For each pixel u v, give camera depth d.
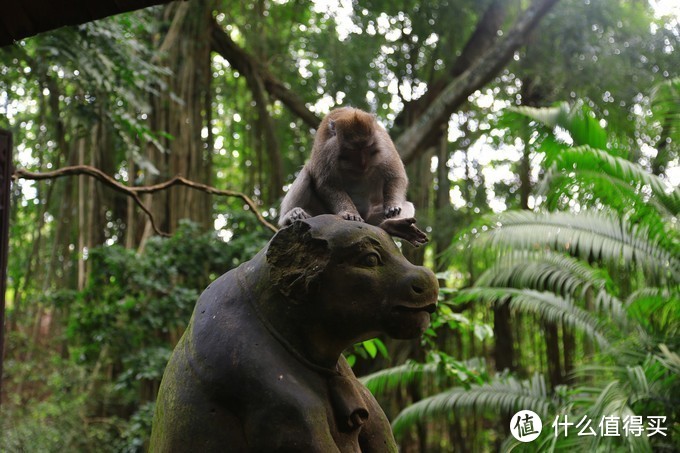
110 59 9.79
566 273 9.12
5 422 11.35
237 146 17.25
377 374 9.68
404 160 14.36
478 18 17.83
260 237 12.30
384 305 3.21
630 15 17.30
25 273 15.63
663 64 16.64
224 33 15.56
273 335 3.26
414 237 3.46
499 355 15.70
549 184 8.26
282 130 17.45
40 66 10.05
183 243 11.66
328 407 3.25
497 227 8.78
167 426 3.22
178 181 6.77
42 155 13.13
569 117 8.54
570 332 15.18
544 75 16.52
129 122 10.16
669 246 8.23
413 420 9.71
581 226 8.48
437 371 6.76
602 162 7.92
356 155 3.80
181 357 3.34
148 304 11.34
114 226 15.25
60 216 14.27
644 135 14.46
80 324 11.47
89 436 11.75
